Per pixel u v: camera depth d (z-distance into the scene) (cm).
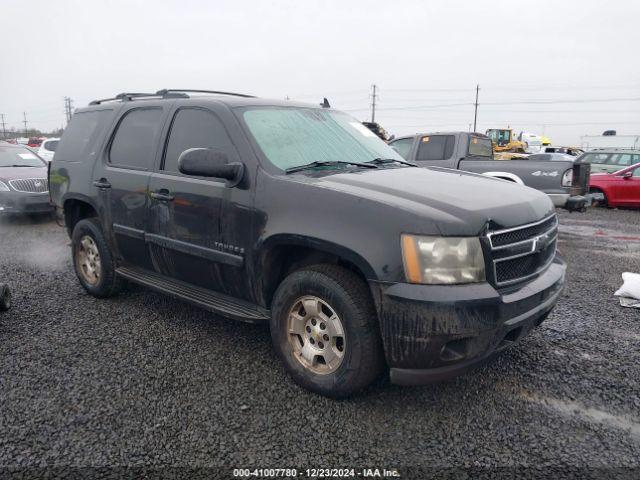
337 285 282
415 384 269
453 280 258
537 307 291
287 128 369
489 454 250
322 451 252
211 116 368
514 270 286
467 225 262
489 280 266
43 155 1730
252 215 320
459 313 252
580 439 263
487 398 302
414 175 345
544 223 314
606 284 557
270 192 314
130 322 423
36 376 328
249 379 324
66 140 521
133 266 446
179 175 377
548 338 394
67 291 512
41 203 957
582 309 466
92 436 264
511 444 258
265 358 354
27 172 998
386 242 264
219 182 343
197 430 269
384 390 310
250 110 365
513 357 359
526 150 3528
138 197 405
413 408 291
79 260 496
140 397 302
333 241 279
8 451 252
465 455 249
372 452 251
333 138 391
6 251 717
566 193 784
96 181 451
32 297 492
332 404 294
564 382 322
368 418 280
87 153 479
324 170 341
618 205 1326
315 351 304
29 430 269
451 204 276
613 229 986
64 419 279
